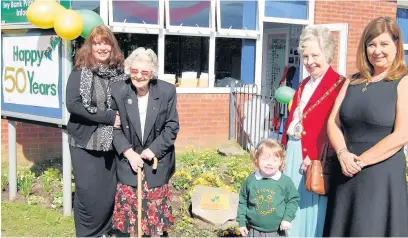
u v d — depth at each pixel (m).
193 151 8.44
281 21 9.57
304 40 3.66
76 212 4.46
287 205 3.75
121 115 3.92
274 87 11.61
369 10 10.38
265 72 12.48
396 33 3.21
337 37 8.78
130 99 3.88
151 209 3.95
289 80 11.27
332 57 3.69
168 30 8.51
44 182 6.13
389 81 3.23
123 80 4.04
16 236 4.75
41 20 4.76
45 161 7.72
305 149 3.75
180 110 8.77
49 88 5.17
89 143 4.21
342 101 3.45
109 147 4.19
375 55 3.24
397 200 3.23
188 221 5.20
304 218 3.85
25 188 5.96
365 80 3.34
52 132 7.87
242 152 8.51
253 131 8.95
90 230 4.46
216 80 9.16
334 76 3.69
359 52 3.37
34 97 5.39
